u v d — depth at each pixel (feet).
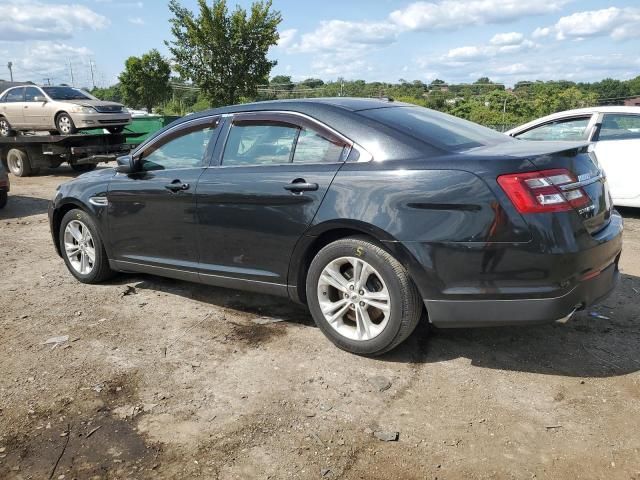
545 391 10.43
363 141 11.55
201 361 11.94
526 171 10.00
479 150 11.10
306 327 13.58
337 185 11.41
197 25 78.79
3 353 12.53
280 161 12.66
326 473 8.35
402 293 10.95
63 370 11.67
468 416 9.70
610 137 26.37
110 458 8.82
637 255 19.69
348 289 11.76
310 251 12.28
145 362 11.95
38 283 17.54
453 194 10.25
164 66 146.51
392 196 10.77
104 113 49.34
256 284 13.14
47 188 41.39
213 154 13.88
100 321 14.25
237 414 9.93
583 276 10.32
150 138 15.40
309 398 10.38
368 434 9.25
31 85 51.26
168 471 8.48
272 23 79.20
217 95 80.64
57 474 8.47
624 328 13.10
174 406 10.23
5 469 8.61
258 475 8.35
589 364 11.41
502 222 9.95
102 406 10.28
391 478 8.23
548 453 8.69
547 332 12.94
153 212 14.75
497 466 8.41
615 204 26.53
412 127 11.77
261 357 12.05
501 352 12.03
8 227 27.07
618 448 8.75
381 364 11.62
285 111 12.85
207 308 15.01
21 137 47.34
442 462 8.54
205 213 13.56
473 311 10.44
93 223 16.49
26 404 10.39
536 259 9.87
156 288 16.75
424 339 12.71
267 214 12.42
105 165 57.88
